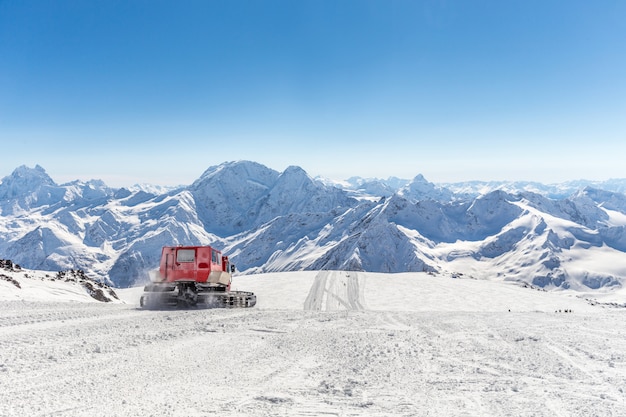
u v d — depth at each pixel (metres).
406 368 9.98
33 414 5.90
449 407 7.17
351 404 7.20
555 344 12.98
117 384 7.55
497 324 17.70
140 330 13.28
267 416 6.41
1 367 8.01
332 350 11.85
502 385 8.60
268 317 18.75
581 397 7.81
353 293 62.53
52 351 9.58
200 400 6.99
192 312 19.59
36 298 24.50
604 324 17.72
